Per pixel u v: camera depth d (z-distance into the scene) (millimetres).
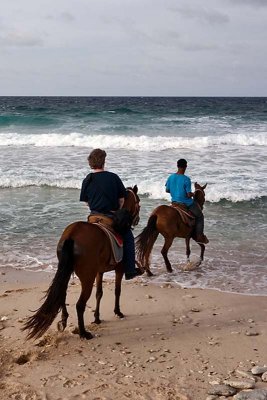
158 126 34656
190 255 10828
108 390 5129
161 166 19641
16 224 12953
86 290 6332
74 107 73375
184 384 5277
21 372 5547
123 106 80875
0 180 17391
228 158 21656
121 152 23438
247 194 15453
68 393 5059
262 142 26328
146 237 9344
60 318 7289
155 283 9133
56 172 18812
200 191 10266
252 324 7160
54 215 13797
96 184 6582
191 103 103125
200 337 6656
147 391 5105
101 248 6328
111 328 6969
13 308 7730
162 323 7180
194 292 8609
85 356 6020
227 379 5371
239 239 11836
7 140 26203
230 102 113875
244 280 9289
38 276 9492
